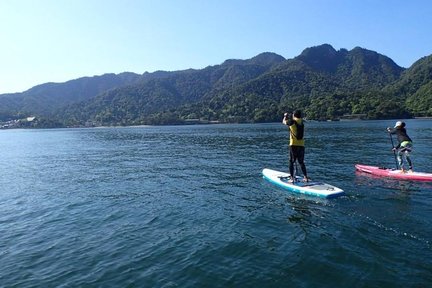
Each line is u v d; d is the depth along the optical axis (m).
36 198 16.30
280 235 9.84
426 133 50.69
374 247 8.64
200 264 8.23
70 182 20.23
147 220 11.95
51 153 41.28
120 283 7.53
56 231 11.24
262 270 7.78
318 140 43.22
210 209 12.98
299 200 13.54
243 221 11.30
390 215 11.10
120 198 15.50
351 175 18.48
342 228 10.08
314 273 7.53
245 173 20.78
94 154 37.91
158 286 7.30
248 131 81.25
